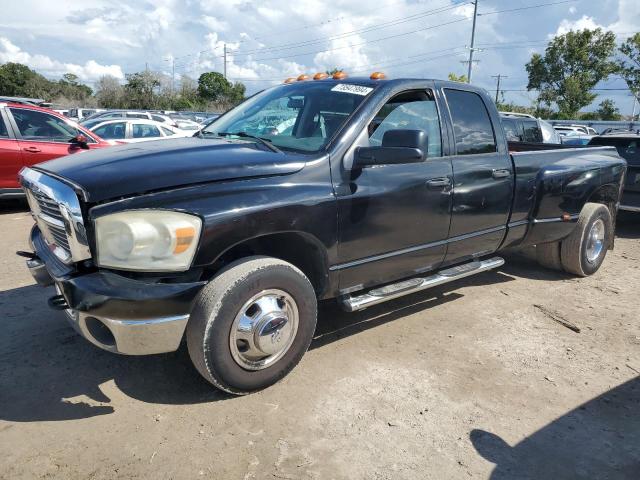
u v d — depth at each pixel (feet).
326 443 8.70
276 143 11.41
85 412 9.39
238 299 9.15
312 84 13.00
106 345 8.94
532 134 41.27
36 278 10.73
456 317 14.20
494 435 9.07
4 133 25.88
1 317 13.28
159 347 8.79
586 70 148.66
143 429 8.95
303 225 9.93
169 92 183.52
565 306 15.29
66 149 27.50
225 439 8.73
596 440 9.06
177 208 8.61
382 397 10.11
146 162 9.34
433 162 12.35
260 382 9.92
